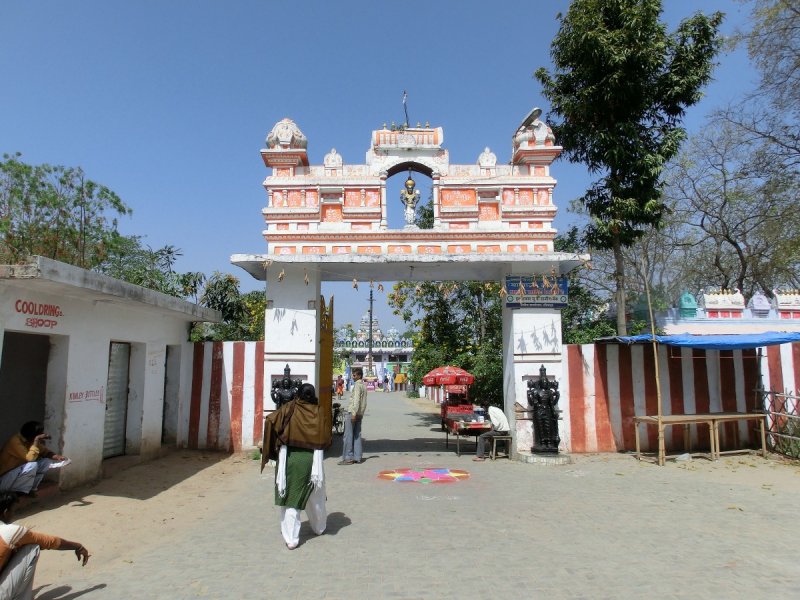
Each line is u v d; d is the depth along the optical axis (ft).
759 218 67.31
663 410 38.55
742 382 39.55
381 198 37.47
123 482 28.73
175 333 38.52
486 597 14.61
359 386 36.09
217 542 19.52
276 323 36.52
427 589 15.19
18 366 28.14
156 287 52.49
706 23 41.01
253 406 38.24
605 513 22.93
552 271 36.42
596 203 43.52
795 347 39.83
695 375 39.11
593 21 39.63
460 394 59.98
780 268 69.36
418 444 45.29
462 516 22.58
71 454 26.68
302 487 19.16
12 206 57.72
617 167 41.93
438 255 34.71
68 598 14.84
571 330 53.88
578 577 15.92
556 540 19.31
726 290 60.23
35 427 23.22
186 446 38.70
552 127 44.45
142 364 34.35
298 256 34.71
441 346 65.31
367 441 47.39
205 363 39.27
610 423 38.32
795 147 59.47
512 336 37.29
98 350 29.04
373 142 37.83
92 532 20.62
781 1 54.70
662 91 41.96
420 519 22.17
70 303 26.50
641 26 39.63
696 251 79.77
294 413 19.62
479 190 37.73
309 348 36.37
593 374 38.63
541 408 35.29
